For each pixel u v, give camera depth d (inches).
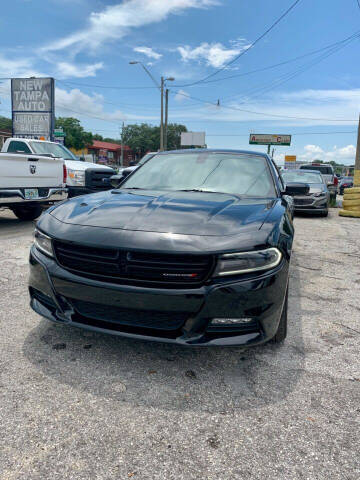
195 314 77.8
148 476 58.1
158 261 78.0
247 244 79.9
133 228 84.2
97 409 73.2
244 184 127.4
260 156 143.2
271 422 71.3
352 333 112.7
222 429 69.0
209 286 77.3
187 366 89.8
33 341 99.2
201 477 58.1
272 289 80.7
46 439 64.9
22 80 768.3
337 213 478.0
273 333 84.8
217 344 78.8
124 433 67.1
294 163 1770.4
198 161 141.5
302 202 406.0
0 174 239.6
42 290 90.5
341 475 59.2
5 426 67.7
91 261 82.0
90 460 60.8
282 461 61.8
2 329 105.7
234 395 79.3
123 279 79.7
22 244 212.5
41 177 269.7
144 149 3868.1
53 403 74.5
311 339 107.5
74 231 86.6
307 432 68.8
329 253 223.6
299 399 78.7
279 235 87.0
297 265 193.0
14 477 57.0
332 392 81.6
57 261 87.6
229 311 78.1
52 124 770.8
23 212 306.8
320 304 137.5
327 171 662.5
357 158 510.9
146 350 96.3
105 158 3464.6
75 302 86.7
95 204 102.7
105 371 86.3
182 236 80.9
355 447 65.4
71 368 87.0
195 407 75.0
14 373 84.3
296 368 91.0
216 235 81.6
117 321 83.1
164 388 80.7
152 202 102.0
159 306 77.9
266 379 85.7
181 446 64.5
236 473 59.1
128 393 78.5
